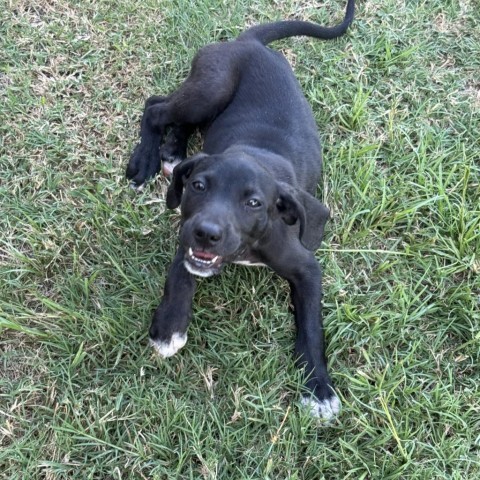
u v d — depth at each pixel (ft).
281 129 3.01
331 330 2.81
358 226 3.16
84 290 2.87
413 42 3.87
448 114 3.57
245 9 3.91
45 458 2.48
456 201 3.25
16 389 2.64
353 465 2.48
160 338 2.67
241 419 2.57
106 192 3.19
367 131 3.46
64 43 3.68
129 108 3.47
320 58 3.74
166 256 3.01
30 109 3.43
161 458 2.50
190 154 3.41
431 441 2.59
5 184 3.20
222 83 3.11
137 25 3.76
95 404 2.60
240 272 2.95
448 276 3.02
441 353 2.80
